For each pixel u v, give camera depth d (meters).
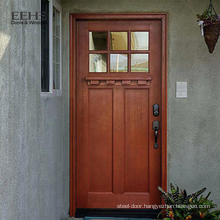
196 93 4.06
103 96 4.23
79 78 4.23
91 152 4.25
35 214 2.84
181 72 4.06
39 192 2.96
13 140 2.32
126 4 4.07
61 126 3.97
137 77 4.13
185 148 4.09
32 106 2.74
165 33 4.07
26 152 2.59
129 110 4.22
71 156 4.16
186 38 4.05
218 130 4.06
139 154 4.23
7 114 2.21
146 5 4.06
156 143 4.18
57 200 3.70
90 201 4.26
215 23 3.37
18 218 2.42
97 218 4.15
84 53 4.21
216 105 4.05
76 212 4.22
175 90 4.07
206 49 4.04
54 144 3.56
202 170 4.08
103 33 4.20
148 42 4.18
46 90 3.36
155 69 4.18
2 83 2.13
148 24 4.16
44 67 3.31
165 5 4.05
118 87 4.21
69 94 4.12
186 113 4.08
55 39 3.84
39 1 2.96
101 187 4.27
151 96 4.18
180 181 4.10
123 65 4.20
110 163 4.25
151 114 4.20
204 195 4.07
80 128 4.24
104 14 4.09
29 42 2.67
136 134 4.22
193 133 4.08
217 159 4.06
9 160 2.25
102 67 4.21
